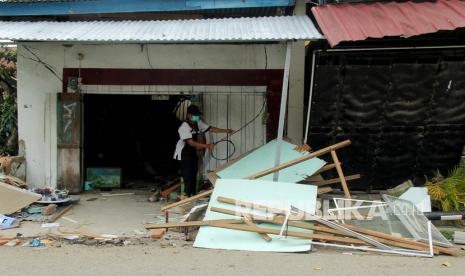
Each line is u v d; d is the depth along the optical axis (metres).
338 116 8.01
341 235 6.00
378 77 7.54
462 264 5.34
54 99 9.55
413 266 5.24
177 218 7.41
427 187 7.65
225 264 5.28
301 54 9.13
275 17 8.08
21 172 9.75
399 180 8.79
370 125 8.09
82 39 6.77
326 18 7.05
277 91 9.35
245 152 9.43
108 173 9.90
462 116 7.92
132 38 6.75
